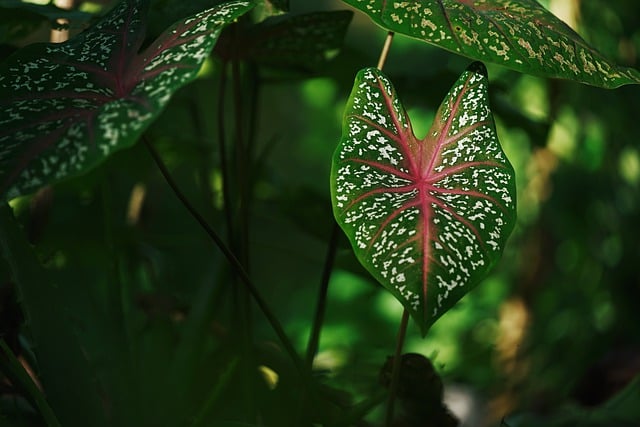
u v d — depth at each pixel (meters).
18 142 1.18
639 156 3.04
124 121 1.17
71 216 2.10
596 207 3.23
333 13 1.55
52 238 2.03
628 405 1.68
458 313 3.34
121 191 2.32
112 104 1.20
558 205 3.25
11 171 1.15
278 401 1.63
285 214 1.96
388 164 1.29
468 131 1.31
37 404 1.36
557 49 1.30
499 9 1.32
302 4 5.55
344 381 1.85
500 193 1.27
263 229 2.50
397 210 1.25
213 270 1.68
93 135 1.16
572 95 2.97
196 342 1.63
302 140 4.98
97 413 1.40
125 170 1.97
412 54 3.39
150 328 1.70
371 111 1.31
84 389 1.39
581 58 1.31
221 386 1.49
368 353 1.95
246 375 1.55
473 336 3.30
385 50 1.44
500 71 2.92
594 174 3.21
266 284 4.28
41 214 1.79
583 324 3.08
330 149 4.69
